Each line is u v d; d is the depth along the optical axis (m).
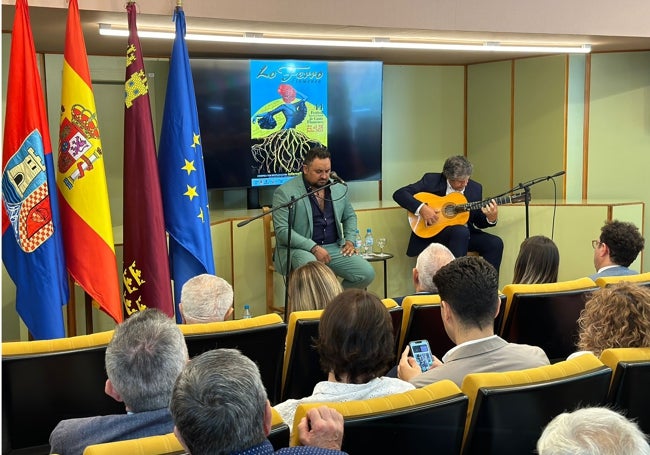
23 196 3.44
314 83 6.32
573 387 1.85
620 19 5.38
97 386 2.38
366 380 1.95
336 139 6.49
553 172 6.73
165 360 1.71
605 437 1.05
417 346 2.49
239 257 5.32
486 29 5.04
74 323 4.29
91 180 3.63
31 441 2.35
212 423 1.24
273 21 4.40
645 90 6.66
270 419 1.37
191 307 2.75
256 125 6.08
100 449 1.41
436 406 1.70
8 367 2.26
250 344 2.52
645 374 1.97
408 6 4.79
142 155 3.79
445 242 5.79
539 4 5.16
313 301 2.88
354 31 4.92
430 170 7.38
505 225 6.05
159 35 4.62
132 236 3.83
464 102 7.43
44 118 3.47
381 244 5.88
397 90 7.15
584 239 5.95
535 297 2.89
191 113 3.99
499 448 1.82
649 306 2.16
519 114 6.95
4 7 3.72
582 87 6.66
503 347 2.18
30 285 3.48
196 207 3.98
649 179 6.73
